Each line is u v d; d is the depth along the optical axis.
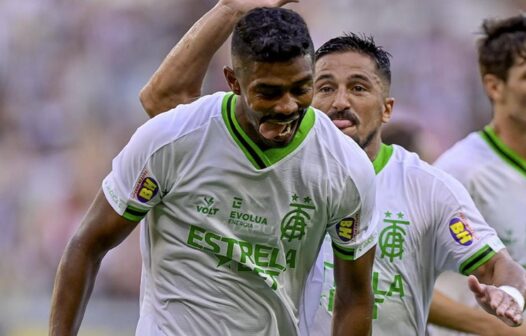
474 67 54.44
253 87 11.47
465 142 20.47
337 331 13.66
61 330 12.98
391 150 15.93
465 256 15.41
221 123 12.50
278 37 11.27
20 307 42.94
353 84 15.22
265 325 13.19
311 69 11.50
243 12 15.44
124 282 44.09
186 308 13.09
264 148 12.45
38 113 54.47
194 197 12.68
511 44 19.89
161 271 13.27
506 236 19.69
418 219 15.42
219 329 13.02
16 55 55.97
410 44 54.53
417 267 15.50
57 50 55.91
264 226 12.72
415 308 15.52
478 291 13.52
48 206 50.47
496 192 19.75
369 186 12.99
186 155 12.59
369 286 13.59
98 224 13.02
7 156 52.78
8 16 56.56
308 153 12.60
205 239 12.80
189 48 15.53
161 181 12.73
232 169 12.51
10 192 50.97
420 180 15.60
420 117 53.19
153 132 12.66
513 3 55.72
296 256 13.08
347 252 13.22
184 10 55.78
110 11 56.03
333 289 14.95
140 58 55.09
